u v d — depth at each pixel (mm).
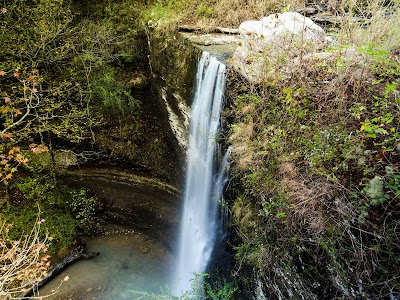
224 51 6512
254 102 4988
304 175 3949
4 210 8586
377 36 4160
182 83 7547
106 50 8609
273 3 7055
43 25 7555
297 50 4875
